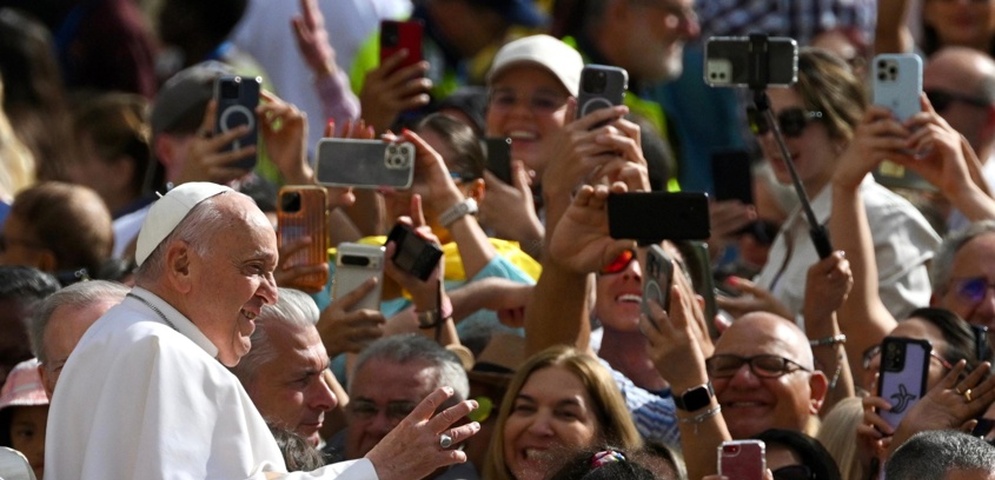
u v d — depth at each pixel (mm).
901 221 32531
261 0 44625
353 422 27375
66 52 45188
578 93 29828
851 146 30797
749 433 27891
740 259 35812
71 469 21953
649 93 42531
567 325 28516
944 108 35281
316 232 29219
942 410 25453
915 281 32438
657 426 29172
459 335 30469
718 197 33375
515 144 34094
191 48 44906
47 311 25484
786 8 42500
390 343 27672
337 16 44125
